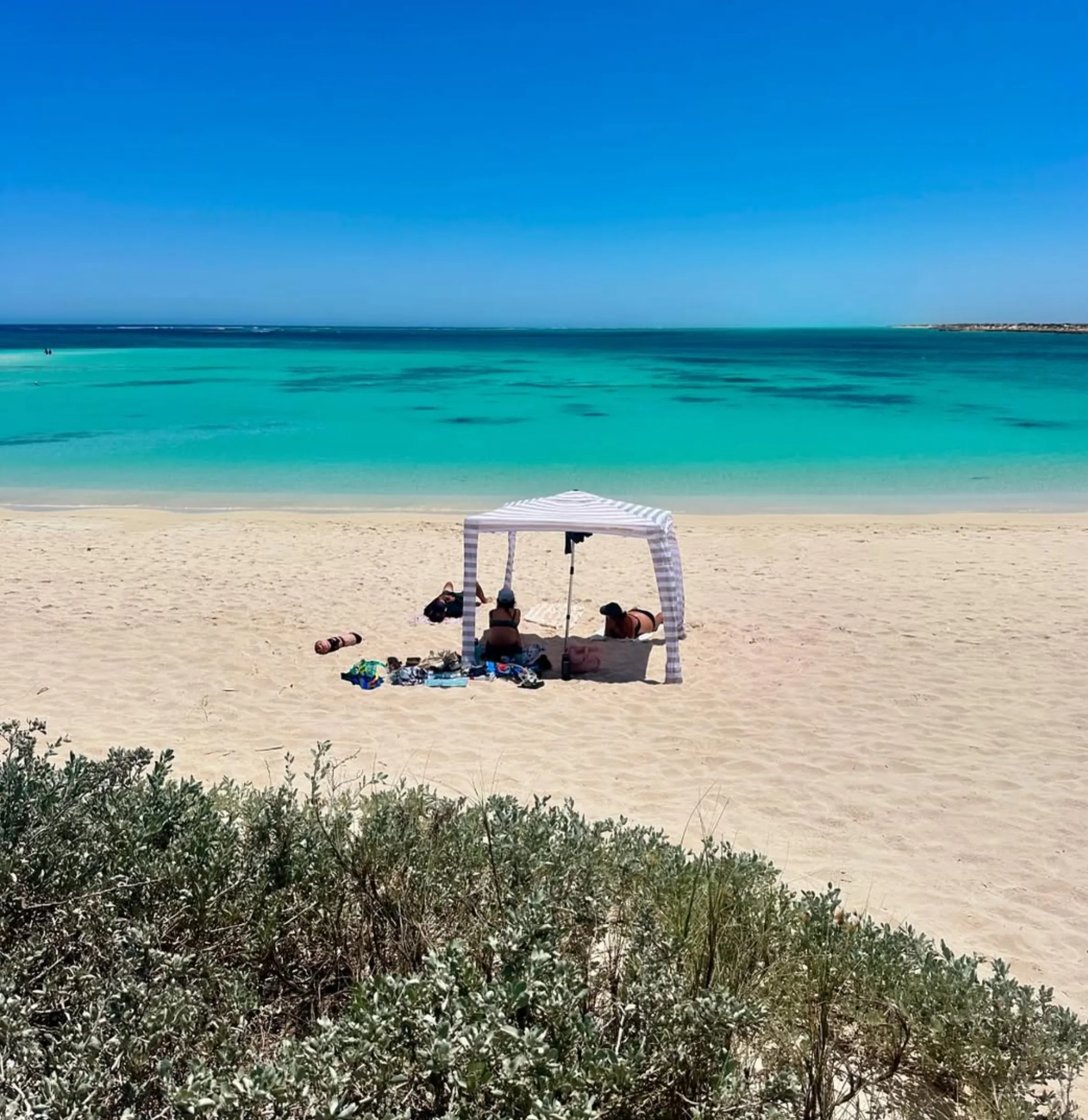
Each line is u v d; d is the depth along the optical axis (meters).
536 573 12.79
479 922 3.48
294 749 6.90
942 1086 3.31
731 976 3.35
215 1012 3.01
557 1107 2.37
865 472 22.78
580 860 3.80
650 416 33.81
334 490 20.23
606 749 7.04
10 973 2.91
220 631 9.84
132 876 3.37
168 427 29.39
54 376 51.09
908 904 4.99
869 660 9.19
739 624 10.42
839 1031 3.43
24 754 4.11
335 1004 3.34
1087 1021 3.97
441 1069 2.50
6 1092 2.49
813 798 6.27
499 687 8.41
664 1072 2.78
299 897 3.60
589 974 3.40
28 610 10.43
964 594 11.65
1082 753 7.00
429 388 45.94
